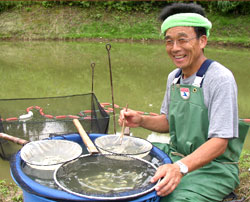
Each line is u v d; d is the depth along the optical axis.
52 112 3.40
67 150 1.91
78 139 2.14
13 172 1.58
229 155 1.81
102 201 1.36
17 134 2.77
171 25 1.69
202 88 1.72
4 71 6.68
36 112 3.39
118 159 1.79
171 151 2.02
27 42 12.20
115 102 4.43
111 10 14.23
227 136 1.59
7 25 13.65
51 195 1.39
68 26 13.61
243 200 1.83
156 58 8.37
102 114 3.08
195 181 1.69
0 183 2.28
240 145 1.87
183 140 1.85
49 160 1.83
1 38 12.91
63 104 3.43
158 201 1.58
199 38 1.72
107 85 5.47
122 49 10.12
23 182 1.48
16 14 14.24
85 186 1.51
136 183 1.56
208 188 1.67
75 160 1.75
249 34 11.74
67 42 12.16
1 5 14.52
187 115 1.81
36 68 7.01
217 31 12.09
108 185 1.53
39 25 13.63
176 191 1.65
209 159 1.58
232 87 1.64
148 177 1.62
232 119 1.61
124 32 13.09
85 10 14.30
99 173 1.64
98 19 13.89
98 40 12.60
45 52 9.49
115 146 2.03
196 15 1.67
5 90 5.11
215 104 1.65
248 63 7.57
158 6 14.12
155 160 1.85
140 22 13.53
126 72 6.59
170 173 1.48
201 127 1.74
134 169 1.70
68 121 2.88
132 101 4.50
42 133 2.82
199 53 1.76
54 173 1.58
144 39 12.36
